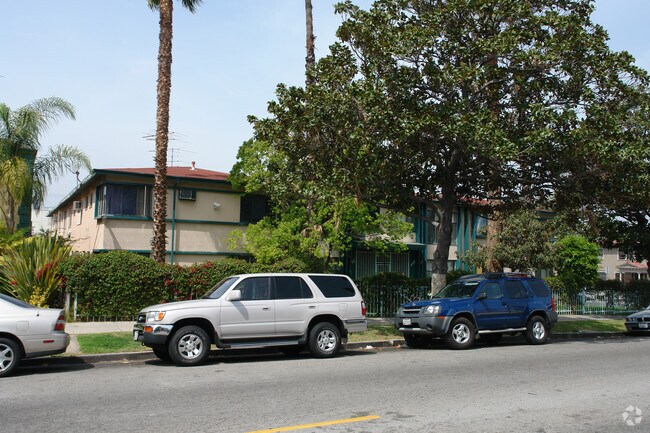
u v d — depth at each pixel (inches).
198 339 455.5
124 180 868.6
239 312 471.2
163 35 762.8
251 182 840.9
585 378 392.5
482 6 583.2
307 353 534.0
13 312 396.2
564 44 565.9
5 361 390.0
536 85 597.9
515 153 534.9
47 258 670.5
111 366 450.6
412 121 553.3
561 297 1004.6
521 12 590.6
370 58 610.2
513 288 621.0
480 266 1040.8
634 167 586.6
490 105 629.9
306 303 498.6
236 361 480.4
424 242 1137.4
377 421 271.9
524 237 982.4
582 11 622.8
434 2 636.1
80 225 1047.0
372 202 760.3
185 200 905.5
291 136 627.2
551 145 584.4
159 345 454.3
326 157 626.8
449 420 274.7
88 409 294.5
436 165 676.1
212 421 270.5
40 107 949.2
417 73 593.6
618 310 1066.7
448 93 599.2
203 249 913.5
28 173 892.0
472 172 680.4
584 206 688.4
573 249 1059.3
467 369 431.8
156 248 740.7
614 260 1955.0
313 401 315.0
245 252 936.9
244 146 858.1
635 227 1018.7
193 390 346.0
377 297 832.9
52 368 440.1
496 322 598.9
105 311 665.6
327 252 822.5
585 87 586.2
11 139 923.4
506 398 324.8
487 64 605.9
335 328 508.7
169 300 690.8
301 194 731.4
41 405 303.9
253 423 267.3
